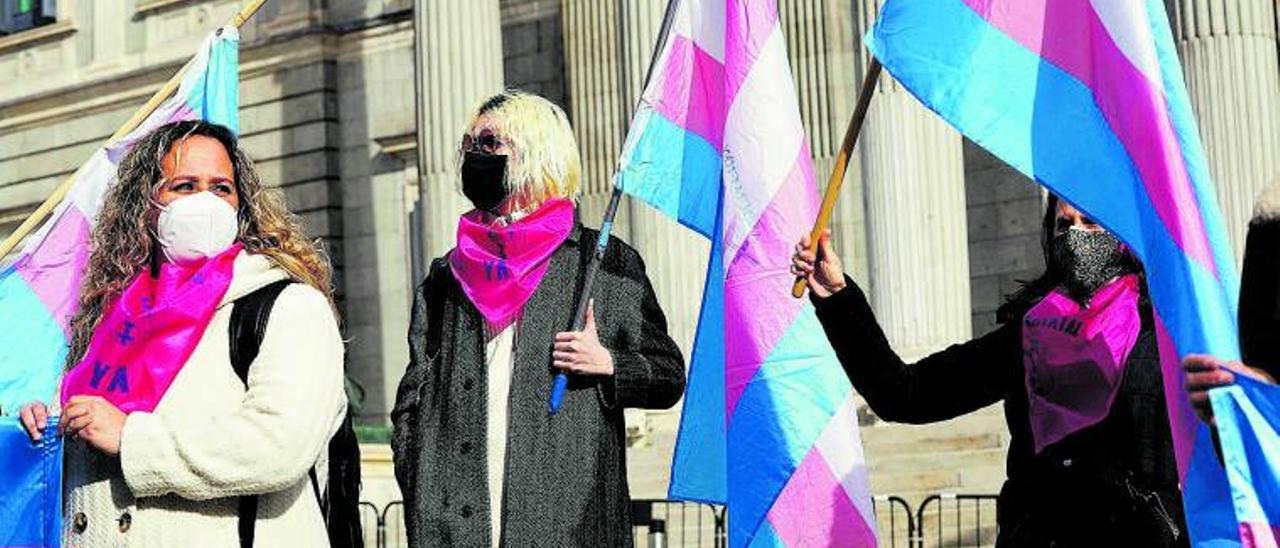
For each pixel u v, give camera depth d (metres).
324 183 31.06
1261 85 19.53
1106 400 6.04
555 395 6.60
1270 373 5.25
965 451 18.97
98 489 5.34
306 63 31.41
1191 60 19.66
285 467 5.25
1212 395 5.09
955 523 17.02
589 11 27.42
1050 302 6.23
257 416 5.25
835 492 7.30
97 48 34.47
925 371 6.48
